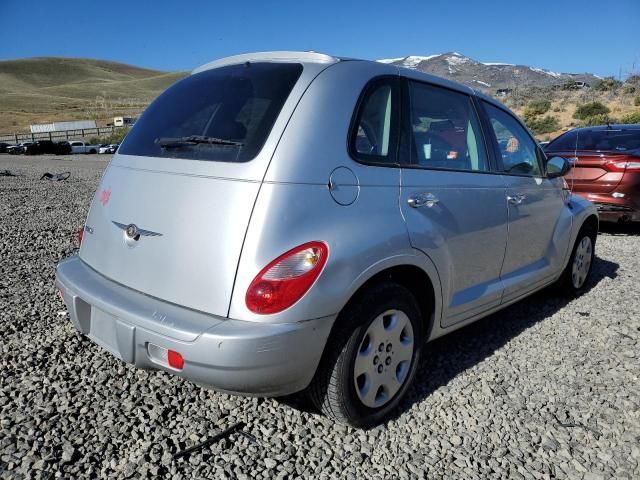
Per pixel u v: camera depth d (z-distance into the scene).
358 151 2.71
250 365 2.27
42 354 3.52
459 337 4.14
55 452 2.55
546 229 4.28
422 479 2.49
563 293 5.00
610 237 7.95
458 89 3.54
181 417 2.89
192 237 2.47
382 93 2.93
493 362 3.70
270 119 2.54
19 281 5.14
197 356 2.28
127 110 99.12
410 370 3.00
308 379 2.49
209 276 2.40
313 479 2.46
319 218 2.46
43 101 117.25
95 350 3.62
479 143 3.60
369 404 2.78
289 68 2.77
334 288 2.43
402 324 2.88
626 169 7.14
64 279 2.97
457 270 3.22
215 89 2.93
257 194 2.38
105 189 3.05
